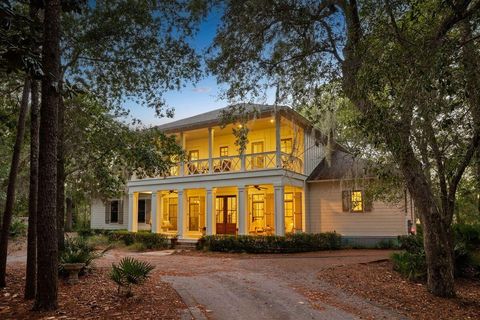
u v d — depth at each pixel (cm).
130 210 2080
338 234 1739
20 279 912
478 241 1407
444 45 514
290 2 838
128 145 1135
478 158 762
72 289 795
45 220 657
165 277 970
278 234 1595
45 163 660
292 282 919
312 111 1042
